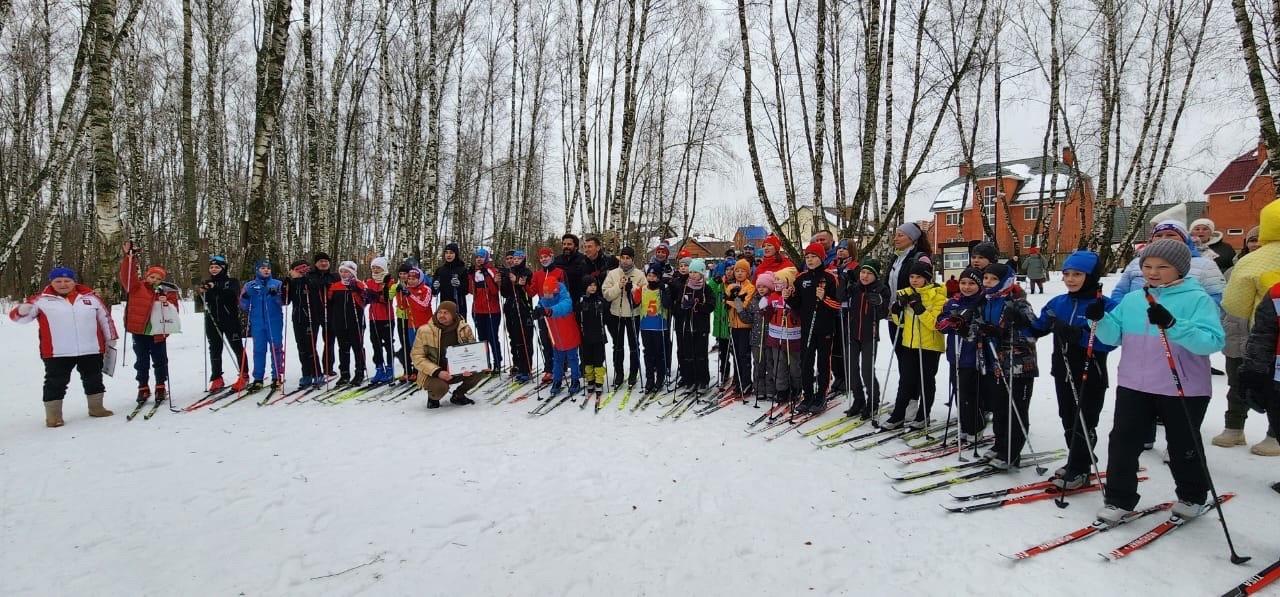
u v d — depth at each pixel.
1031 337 4.05
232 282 6.59
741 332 6.32
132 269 5.99
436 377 5.88
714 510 3.53
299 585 2.72
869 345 5.27
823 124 9.93
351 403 6.21
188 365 8.02
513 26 18.89
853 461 4.36
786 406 5.90
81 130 11.73
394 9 14.91
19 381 6.93
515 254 7.09
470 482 3.97
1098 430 4.79
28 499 3.65
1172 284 3.08
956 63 12.93
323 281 6.87
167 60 19.16
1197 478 3.12
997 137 15.41
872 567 2.87
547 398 6.26
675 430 5.18
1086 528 3.16
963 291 4.33
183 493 3.76
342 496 3.73
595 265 6.82
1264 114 7.74
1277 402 3.01
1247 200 27.28
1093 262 3.70
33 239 20.44
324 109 19.31
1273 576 2.60
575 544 3.12
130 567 2.86
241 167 25.80
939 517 3.40
